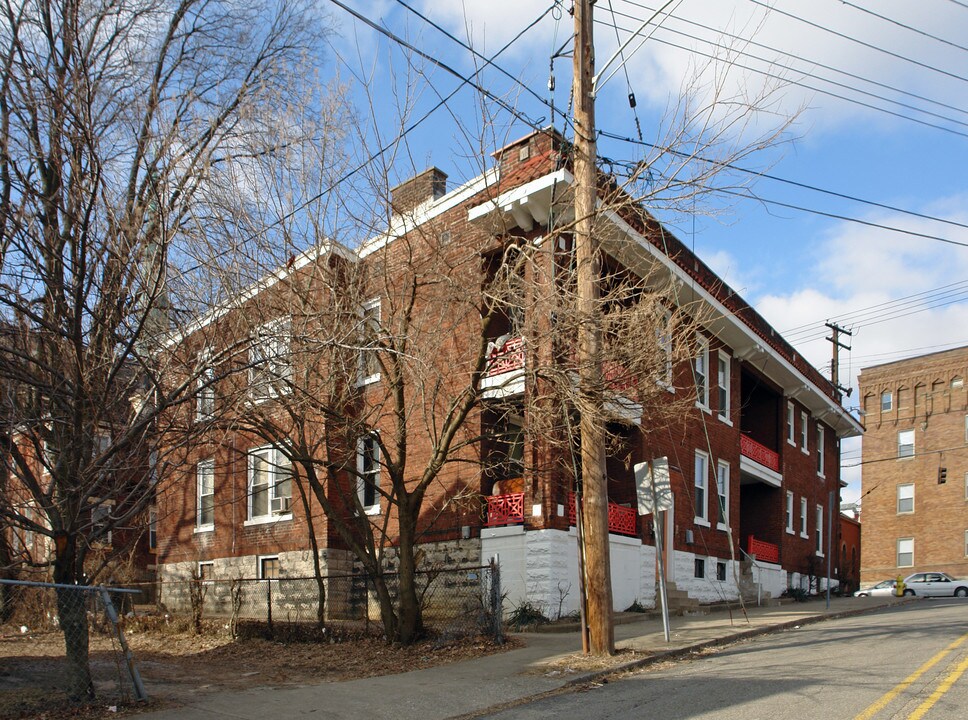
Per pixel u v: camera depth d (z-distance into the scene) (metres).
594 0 12.70
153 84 11.53
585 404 11.88
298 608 18.77
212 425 11.10
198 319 12.17
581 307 11.92
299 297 12.97
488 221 15.38
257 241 12.80
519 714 8.77
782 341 29.83
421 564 18.31
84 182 10.39
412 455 19.78
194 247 12.08
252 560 22.28
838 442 37.47
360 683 10.94
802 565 31.03
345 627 15.34
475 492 16.88
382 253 14.27
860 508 59.31
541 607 16.70
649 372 12.30
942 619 16.67
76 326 9.54
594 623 12.08
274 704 9.64
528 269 13.74
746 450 26.83
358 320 12.93
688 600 21.31
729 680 9.98
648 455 20.61
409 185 18.25
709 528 23.62
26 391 10.38
